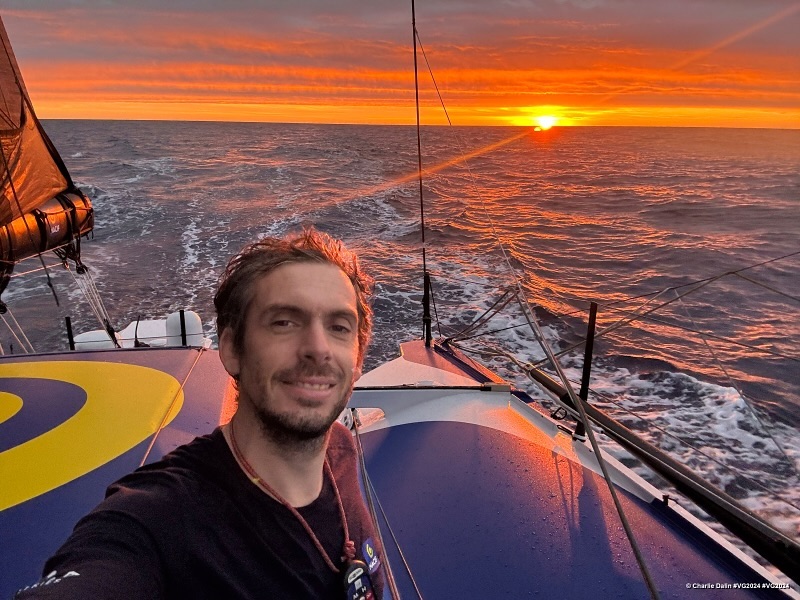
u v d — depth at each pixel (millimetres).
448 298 13602
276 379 990
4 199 4633
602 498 3285
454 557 2869
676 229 24672
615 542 2943
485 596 2625
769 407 8109
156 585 902
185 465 1048
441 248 19859
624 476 3473
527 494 3314
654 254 19719
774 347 10719
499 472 3533
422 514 3184
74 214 5695
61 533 2309
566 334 11406
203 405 3453
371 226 23938
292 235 1207
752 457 6637
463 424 4094
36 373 3867
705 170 54625
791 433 7324
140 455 2857
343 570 1077
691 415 7867
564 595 2623
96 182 35500
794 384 9000
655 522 3104
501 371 9312
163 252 18609
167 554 925
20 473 2680
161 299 13703
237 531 990
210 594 946
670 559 2828
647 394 8633
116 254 18312
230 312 1071
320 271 1058
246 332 1027
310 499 1096
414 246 20203
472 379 4930
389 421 4262
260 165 48156
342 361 1014
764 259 18703
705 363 9891
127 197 30125
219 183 36875
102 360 4125
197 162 49906
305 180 39312
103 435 3037
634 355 10172
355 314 1073
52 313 12836
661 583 2678
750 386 8867
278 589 983
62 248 5926
